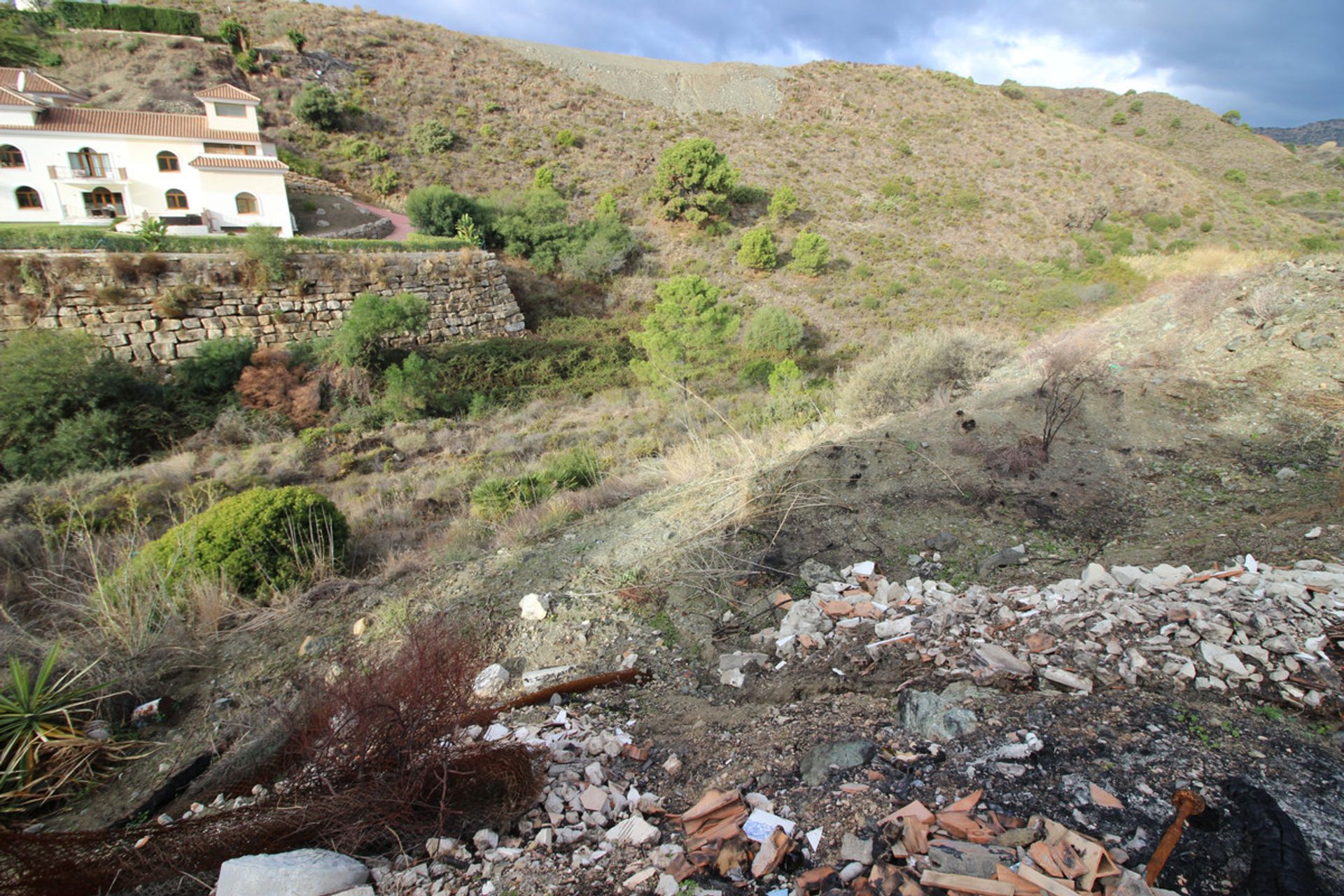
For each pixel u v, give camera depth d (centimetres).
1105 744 223
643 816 227
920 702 262
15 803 296
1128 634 284
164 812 284
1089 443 538
